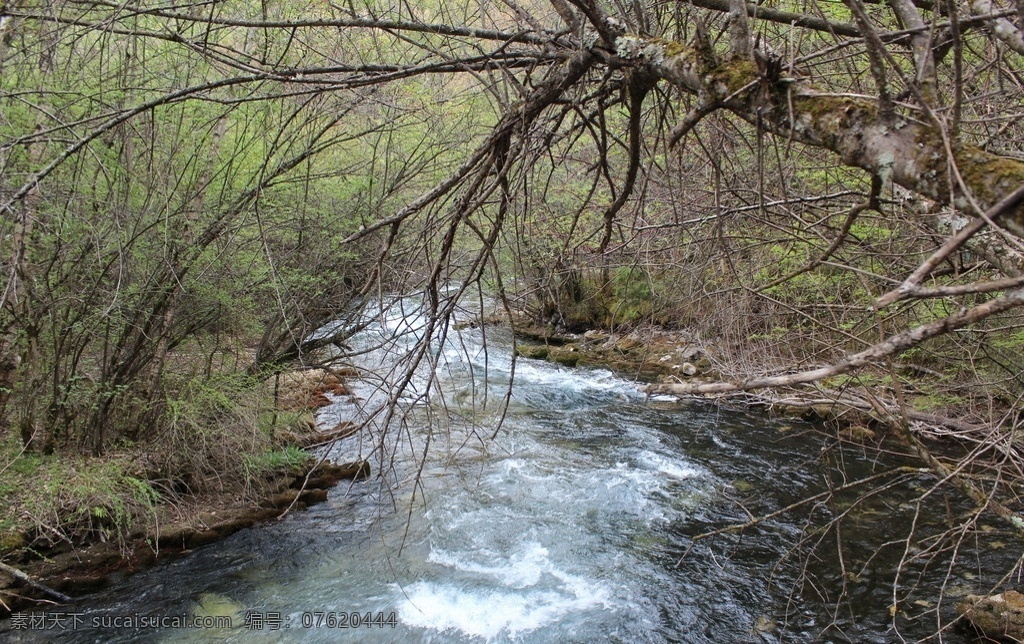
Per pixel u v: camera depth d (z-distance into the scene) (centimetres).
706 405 1122
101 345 779
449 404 1092
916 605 586
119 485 711
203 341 837
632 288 866
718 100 210
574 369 1341
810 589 630
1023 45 215
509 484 855
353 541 732
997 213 143
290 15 502
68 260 698
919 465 802
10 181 519
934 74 174
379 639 585
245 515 763
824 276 513
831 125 179
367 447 934
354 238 327
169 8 323
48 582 620
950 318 139
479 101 664
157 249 704
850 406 429
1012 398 493
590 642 580
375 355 1172
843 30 287
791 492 812
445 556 707
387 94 596
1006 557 626
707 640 579
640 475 879
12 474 687
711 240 441
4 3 376
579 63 271
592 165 363
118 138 625
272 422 850
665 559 696
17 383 754
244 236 757
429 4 449
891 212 405
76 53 548
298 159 667
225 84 312
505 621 607
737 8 214
